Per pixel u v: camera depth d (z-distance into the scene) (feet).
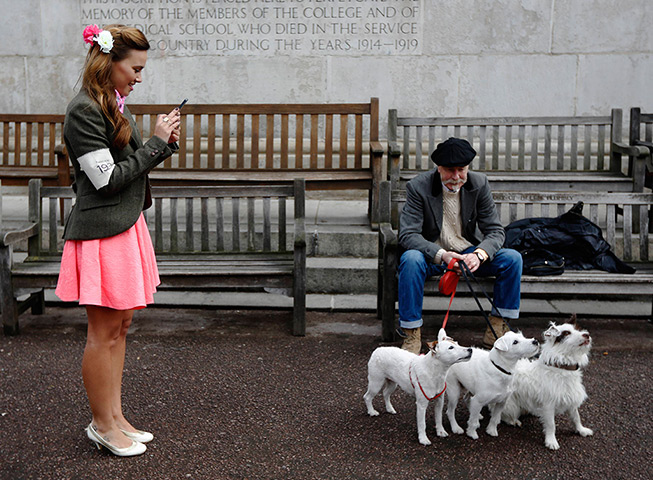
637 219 18.74
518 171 20.36
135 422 11.03
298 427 10.95
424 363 10.15
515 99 23.53
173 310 16.84
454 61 23.40
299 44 23.52
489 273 13.93
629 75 23.24
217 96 23.85
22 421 11.00
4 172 19.67
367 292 17.75
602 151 20.30
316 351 14.14
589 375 12.98
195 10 23.44
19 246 19.38
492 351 10.18
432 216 14.11
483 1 23.03
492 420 10.71
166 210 22.21
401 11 23.22
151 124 19.81
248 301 17.17
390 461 9.93
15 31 23.65
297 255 14.71
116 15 23.52
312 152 19.86
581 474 9.61
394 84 23.62
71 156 9.22
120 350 10.21
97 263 9.21
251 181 18.83
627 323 15.99
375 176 18.79
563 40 23.15
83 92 9.11
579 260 15.11
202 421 11.10
